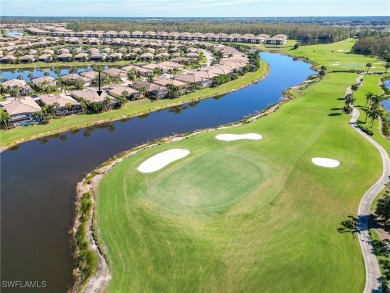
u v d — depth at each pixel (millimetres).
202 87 129750
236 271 40125
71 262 43000
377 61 186125
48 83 118438
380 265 41031
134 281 39219
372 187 58344
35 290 38562
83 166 68125
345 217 50156
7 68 159500
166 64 159500
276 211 51219
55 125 87438
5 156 72125
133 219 49344
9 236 47250
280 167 64188
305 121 89062
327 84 131000
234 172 61812
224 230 46906
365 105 104688
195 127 91562
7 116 83188
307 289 37719
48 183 61438
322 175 61594
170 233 46312
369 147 74125
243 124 90438
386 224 48625
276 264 41125
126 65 168750
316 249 43469
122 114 98688
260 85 140375
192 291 37656
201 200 53406
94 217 50562
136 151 74375
